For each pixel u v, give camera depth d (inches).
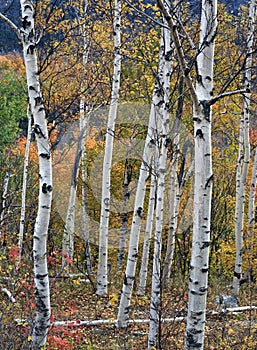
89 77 467.8
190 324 187.0
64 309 353.4
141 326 329.7
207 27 185.0
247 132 456.1
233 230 674.2
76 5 428.5
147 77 450.3
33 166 703.7
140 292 424.2
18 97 860.6
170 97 288.7
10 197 568.4
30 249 461.1
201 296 186.1
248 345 259.3
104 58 481.1
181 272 558.3
